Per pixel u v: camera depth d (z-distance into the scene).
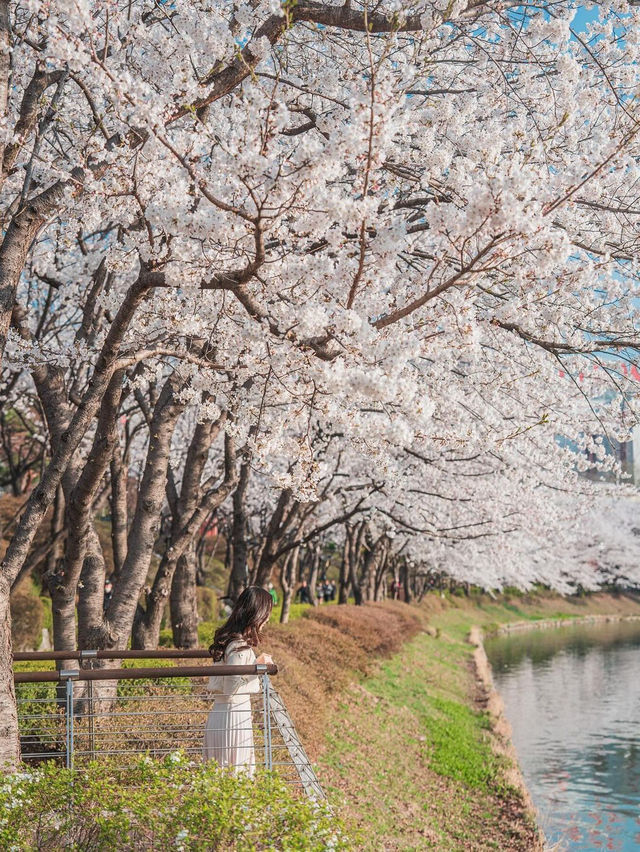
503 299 6.75
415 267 7.49
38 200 5.72
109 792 4.28
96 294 8.81
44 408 8.78
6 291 5.61
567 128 7.60
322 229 4.85
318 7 5.92
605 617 65.56
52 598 8.06
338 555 43.00
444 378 8.17
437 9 5.99
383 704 15.32
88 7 4.48
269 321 5.30
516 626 55.22
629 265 7.82
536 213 4.48
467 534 18.02
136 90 4.73
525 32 7.50
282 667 11.46
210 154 6.98
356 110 4.24
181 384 9.03
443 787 12.11
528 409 10.48
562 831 11.62
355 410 4.79
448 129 6.66
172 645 13.91
